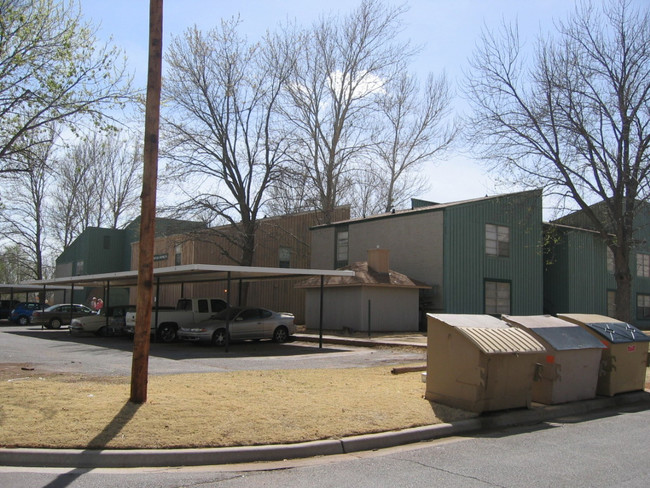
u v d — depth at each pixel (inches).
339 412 337.7
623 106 759.7
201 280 986.7
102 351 714.2
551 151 836.0
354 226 1245.1
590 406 412.8
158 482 237.3
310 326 1137.4
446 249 1045.2
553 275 1274.6
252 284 1456.7
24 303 1530.5
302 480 242.4
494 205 1126.4
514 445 307.0
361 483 238.4
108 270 1955.0
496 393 360.2
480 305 1086.4
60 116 576.7
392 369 504.7
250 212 1305.4
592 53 790.5
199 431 290.5
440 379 374.9
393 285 1011.3
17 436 274.8
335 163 1587.1
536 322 417.7
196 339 816.3
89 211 2114.9
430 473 253.6
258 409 335.3
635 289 1419.8
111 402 337.4
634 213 793.6
